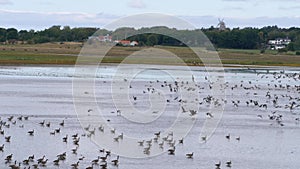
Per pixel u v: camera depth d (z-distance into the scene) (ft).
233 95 334.65
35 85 344.08
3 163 149.18
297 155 172.86
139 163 154.10
